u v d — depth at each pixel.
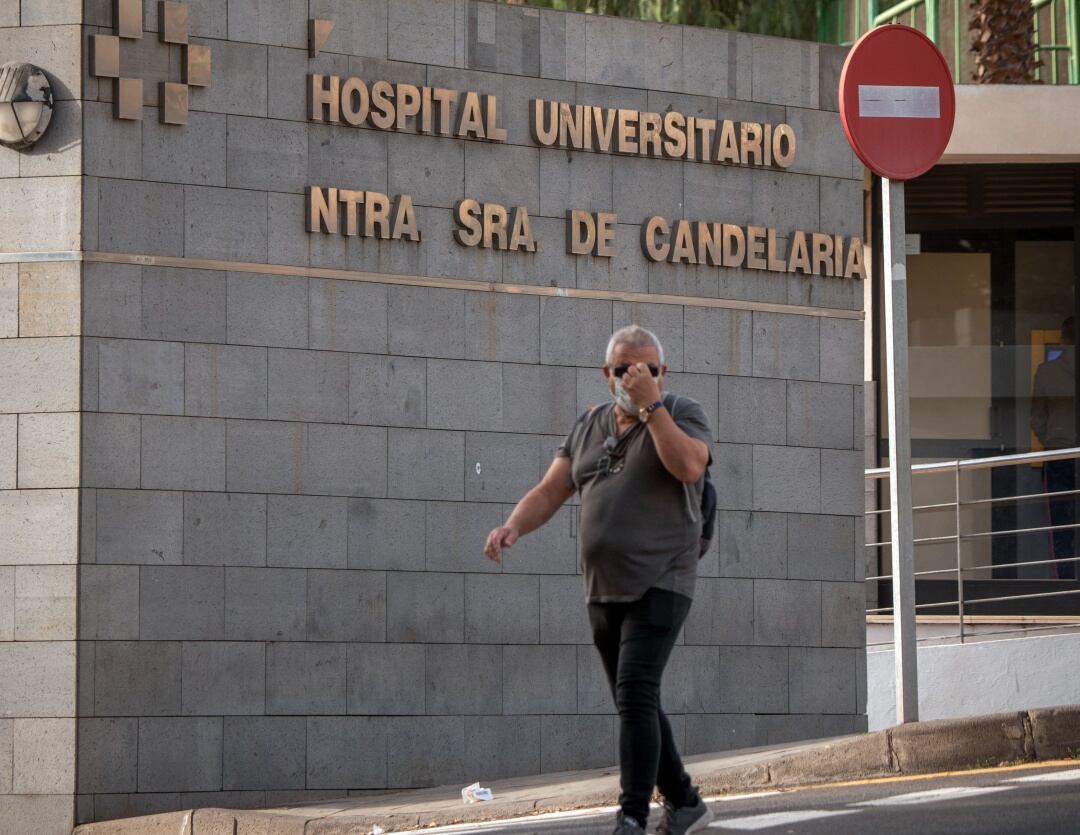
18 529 14.36
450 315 15.54
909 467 12.61
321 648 14.95
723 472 16.36
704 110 16.58
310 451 15.01
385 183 15.38
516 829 11.16
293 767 14.80
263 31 15.02
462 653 15.42
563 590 15.79
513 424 15.71
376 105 15.32
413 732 15.20
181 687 14.50
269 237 14.96
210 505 14.66
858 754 12.30
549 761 15.63
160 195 14.62
